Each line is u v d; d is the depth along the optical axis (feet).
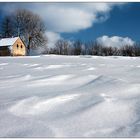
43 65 32.09
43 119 7.80
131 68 24.80
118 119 7.77
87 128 7.00
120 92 11.13
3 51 147.74
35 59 58.13
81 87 13.15
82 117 7.97
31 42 178.09
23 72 23.73
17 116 8.09
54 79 16.42
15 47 148.05
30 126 7.13
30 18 175.94
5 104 9.35
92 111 8.53
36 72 23.15
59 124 7.31
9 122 7.49
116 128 7.00
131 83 12.92
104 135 6.49
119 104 9.23
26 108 8.95
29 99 9.93
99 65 32.07
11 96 11.36
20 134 6.56
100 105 9.11
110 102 9.48
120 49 164.86
